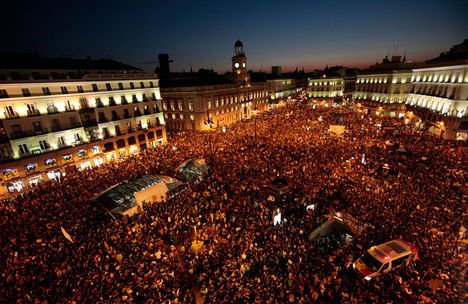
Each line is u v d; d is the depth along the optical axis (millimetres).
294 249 17562
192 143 47188
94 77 41344
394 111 71125
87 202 25375
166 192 26797
